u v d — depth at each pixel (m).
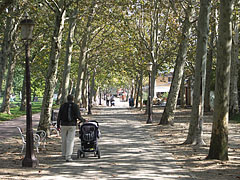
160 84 76.44
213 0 21.00
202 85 13.38
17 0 20.36
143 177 7.90
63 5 15.55
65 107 10.26
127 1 19.50
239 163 9.62
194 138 13.50
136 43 27.08
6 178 7.77
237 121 24.02
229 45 9.87
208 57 32.53
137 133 17.64
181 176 8.03
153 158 10.48
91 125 10.52
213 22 22.64
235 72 25.67
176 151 11.86
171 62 35.16
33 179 7.71
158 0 22.25
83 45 30.08
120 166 9.23
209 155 10.29
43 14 22.84
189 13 18.92
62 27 15.64
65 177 7.92
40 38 29.23
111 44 33.31
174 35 24.72
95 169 8.84
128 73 44.47
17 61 35.78
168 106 22.34
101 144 13.60
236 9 20.36
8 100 32.53
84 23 29.09
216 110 10.11
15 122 24.61
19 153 11.46
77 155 10.40
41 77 45.84
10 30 27.47
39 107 52.75
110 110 45.38
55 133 17.48
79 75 30.70
